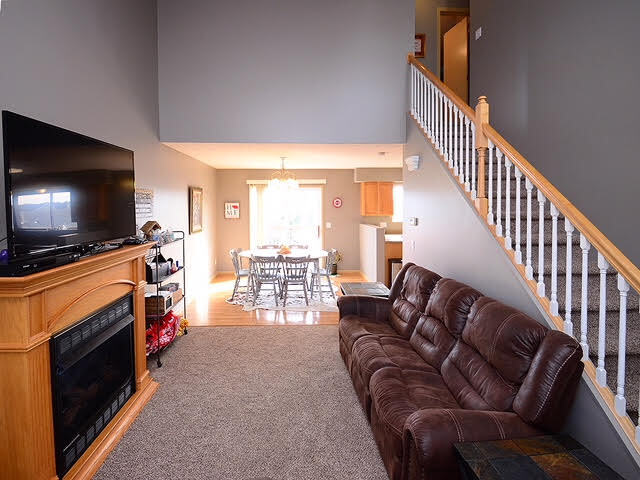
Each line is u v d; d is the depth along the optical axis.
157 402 2.89
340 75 4.90
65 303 2.00
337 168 8.33
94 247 2.48
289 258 5.55
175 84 4.79
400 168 7.97
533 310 2.29
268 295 6.44
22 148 1.84
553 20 3.57
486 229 2.81
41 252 1.97
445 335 2.61
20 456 1.74
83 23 3.01
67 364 1.97
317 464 2.19
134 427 2.57
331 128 4.91
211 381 3.24
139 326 2.94
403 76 4.92
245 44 4.84
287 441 2.41
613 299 2.33
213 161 6.82
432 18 6.61
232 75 4.84
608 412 1.76
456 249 3.32
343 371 3.43
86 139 2.39
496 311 2.15
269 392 3.04
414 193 4.52
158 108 4.75
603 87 2.99
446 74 6.68
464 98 6.58
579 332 2.16
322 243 8.53
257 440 2.42
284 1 4.86
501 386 1.95
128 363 2.79
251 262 5.83
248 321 4.93
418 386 2.31
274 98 4.87
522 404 1.77
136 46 4.10
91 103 3.14
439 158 3.71
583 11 3.18
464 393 2.14
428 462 1.64
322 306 5.65
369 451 2.31
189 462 2.21
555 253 2.17
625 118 2.79
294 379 3.27
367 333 3.23
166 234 4.05
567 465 1.52
